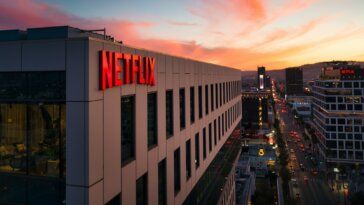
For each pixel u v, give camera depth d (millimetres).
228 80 49875
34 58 13531
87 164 12492
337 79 164625
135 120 16500
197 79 29781
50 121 13477
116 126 14648
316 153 186750
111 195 14172
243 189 80125
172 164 22188
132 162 16172
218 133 40625
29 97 13883
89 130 12562
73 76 12734
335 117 159500
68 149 12820
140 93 17109
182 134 24672
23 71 13812
